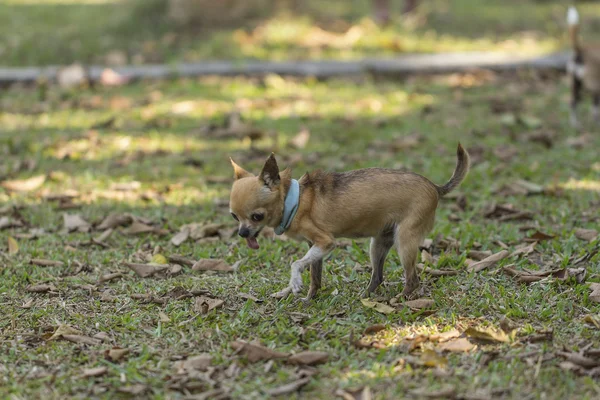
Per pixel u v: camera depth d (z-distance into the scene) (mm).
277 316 7738
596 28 20734
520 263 8773
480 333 7121
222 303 7961
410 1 20438
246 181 7562
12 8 21406
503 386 6434
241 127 13695
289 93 16062
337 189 7723
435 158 12344
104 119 14516
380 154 12688
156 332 7453
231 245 9539
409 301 7828
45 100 15703
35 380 6707
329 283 8469
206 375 6668
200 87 16406
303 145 13055
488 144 13047
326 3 22297
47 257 9281
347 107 15203
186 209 10695
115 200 10984
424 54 18266
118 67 17328
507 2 23953
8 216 10461
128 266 8906
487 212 10273
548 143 12945
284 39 18906
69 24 19562
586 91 15141
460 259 8898
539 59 17500
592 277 8344
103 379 6707
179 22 19578
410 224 7750
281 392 6422
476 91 16203
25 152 12891
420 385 6480
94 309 7988
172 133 13828
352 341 7160
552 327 7344
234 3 19891
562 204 10547
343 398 6336
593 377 6539
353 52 18391
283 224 7688
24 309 8000
